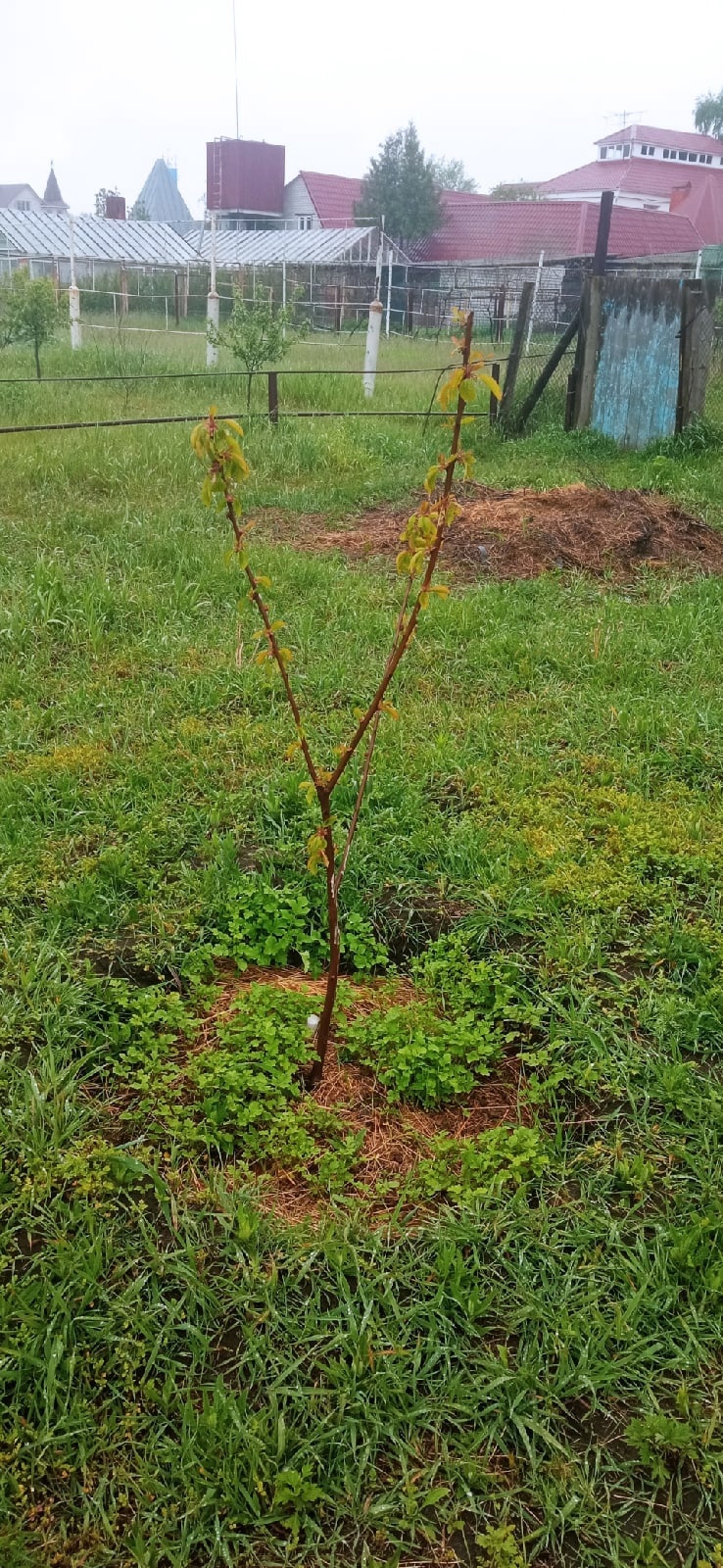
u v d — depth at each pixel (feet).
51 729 15.03
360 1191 8.44
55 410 36.11
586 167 168.14
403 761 14.20
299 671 16.94
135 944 10.82
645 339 35.53
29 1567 6.14
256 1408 6.93
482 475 30.22
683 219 125.59
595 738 15.25
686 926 11.16
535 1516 6.53
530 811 13.20
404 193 134.92
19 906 11.23
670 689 16.99
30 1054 9.51
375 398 42.29
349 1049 9.73
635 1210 8.36
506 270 115.44
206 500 7.68
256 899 11.32
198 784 13.61
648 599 21.45
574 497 26.27
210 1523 6.39
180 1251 7.78
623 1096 9.36
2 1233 7.83
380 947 11.10
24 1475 6.50
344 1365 7.07
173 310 103.76
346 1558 6.28
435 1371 7.25
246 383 42.65
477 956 11.07
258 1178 8.50
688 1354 7.30
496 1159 8.61
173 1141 8.76
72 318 60.75
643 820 13.05
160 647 17.58
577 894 11.59
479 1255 7.97
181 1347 7.32
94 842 12.50
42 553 21.07
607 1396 7.14
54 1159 8.40
